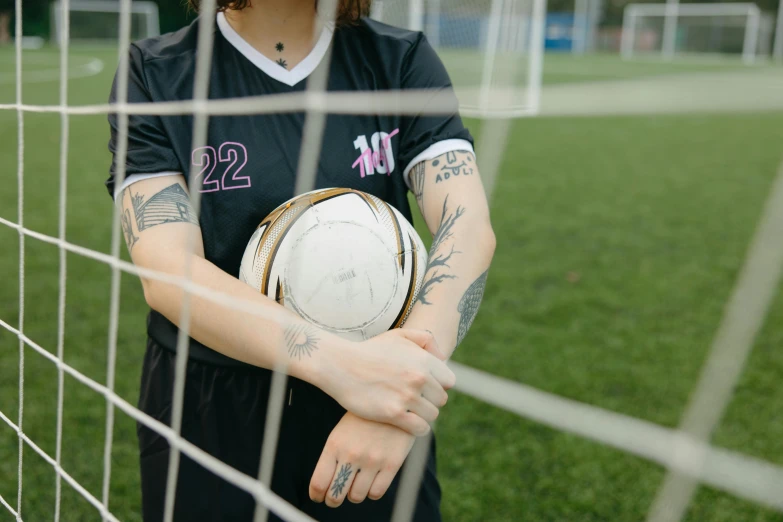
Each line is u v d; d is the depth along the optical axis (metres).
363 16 1.26
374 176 1.20
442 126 1.16
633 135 9.52
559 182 6.29
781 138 9.34
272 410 0.86
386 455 0.88
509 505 1.98
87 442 2.25
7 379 2.62
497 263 4.05
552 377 2.68
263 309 0.89
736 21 22.12
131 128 1.10
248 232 1.17
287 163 1.16
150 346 1.25
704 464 0.40
